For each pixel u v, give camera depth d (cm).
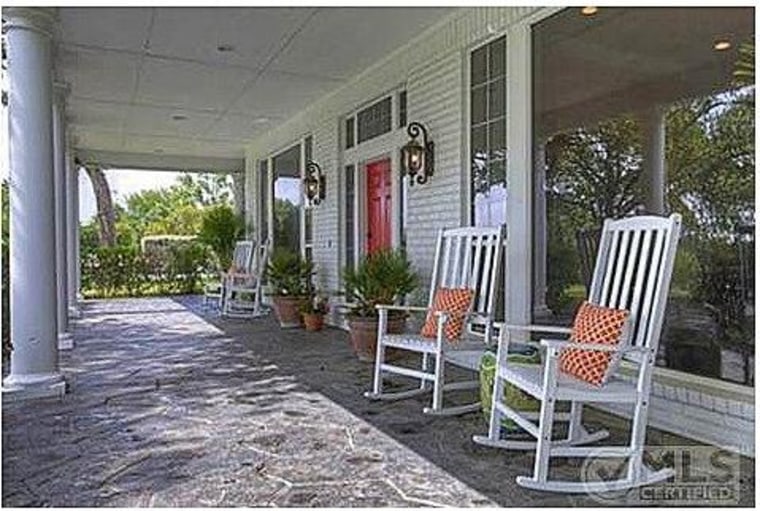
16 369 421
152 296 1321
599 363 287
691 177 365
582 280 415
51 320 431
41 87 430
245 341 667
